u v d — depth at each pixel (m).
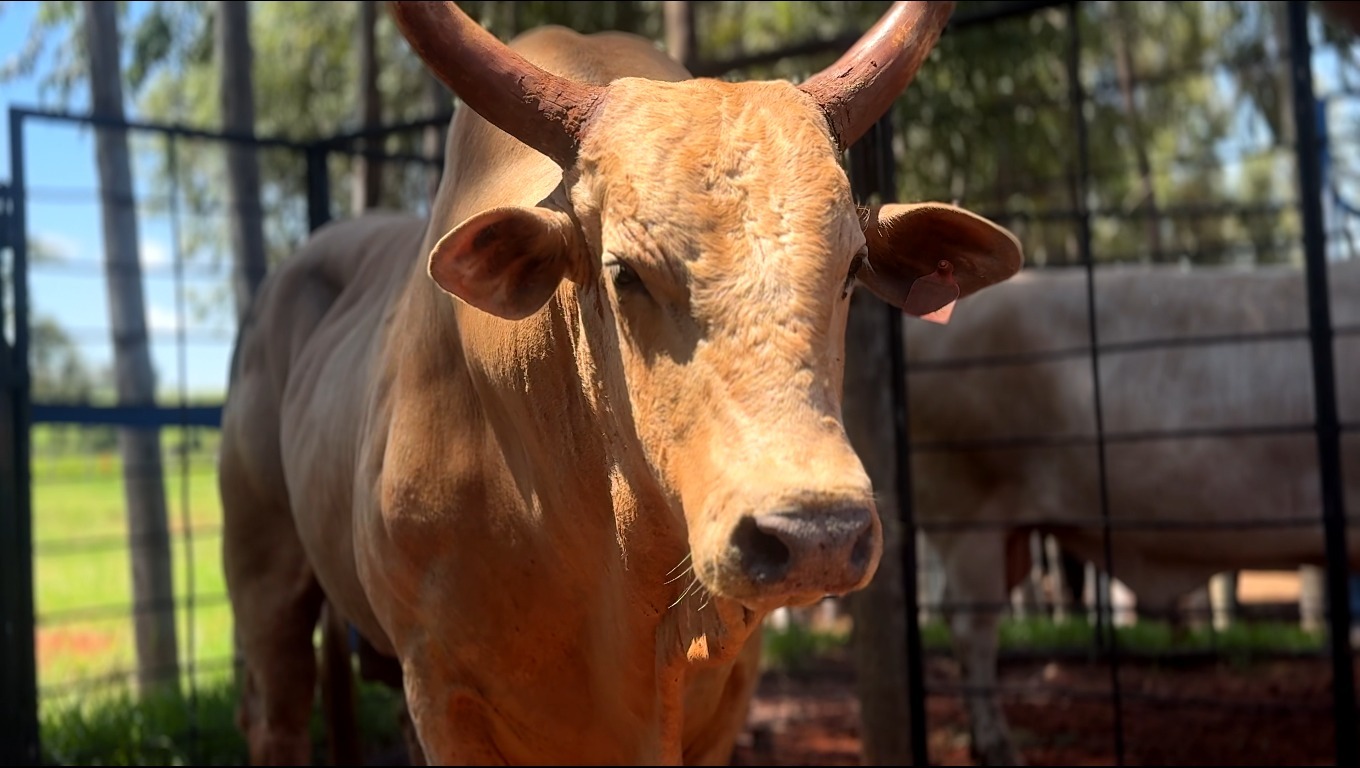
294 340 4.62
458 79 2.40
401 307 3.45
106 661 9.32
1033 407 5.87
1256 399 5.59
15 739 4.79
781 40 8.77
